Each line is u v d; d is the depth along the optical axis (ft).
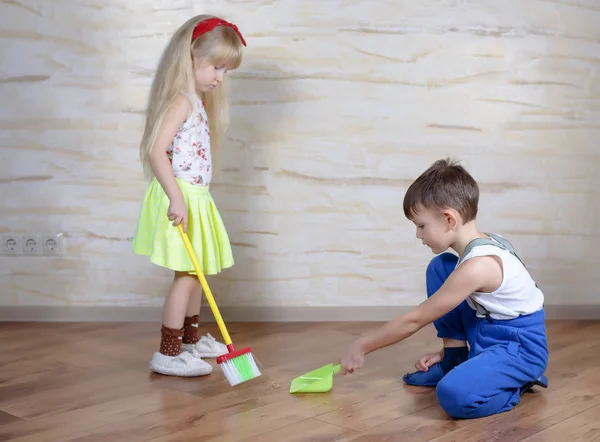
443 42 8.86
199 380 6.70
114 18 8.82
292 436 5.35
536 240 9.14
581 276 9.19
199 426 5.57
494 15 8.86
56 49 8.87
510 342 5.93
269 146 8.96
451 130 8.98
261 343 8.04
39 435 5.42
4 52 8.90
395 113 8.94
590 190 9.11
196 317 7.56
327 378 6.28
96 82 8.90
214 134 7.49
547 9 8.87
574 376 6.67
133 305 9.14
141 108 8.91
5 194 9.07
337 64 8.87
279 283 9.14
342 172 9.00
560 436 5.29
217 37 6.79
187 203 6.94
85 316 9.12
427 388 6.41
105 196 9.04
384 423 5.58
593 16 8.90
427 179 6.02
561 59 8.93
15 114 8.98
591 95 9.00
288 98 8.90
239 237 9.08
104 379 6.73
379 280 9.15
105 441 5.30
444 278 6.49
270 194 9.03
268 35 8.84
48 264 9.12
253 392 6.34
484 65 8.90
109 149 8.98
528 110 8.98
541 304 6.12
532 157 9.04
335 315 9.15
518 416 5.69
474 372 5.65
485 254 5.83
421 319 5.92
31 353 7.63
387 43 8.85
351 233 9.09
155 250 6.86
